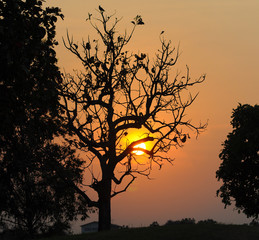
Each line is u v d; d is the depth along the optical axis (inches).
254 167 2849.4
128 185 2241.6
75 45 2281.0
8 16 1088.8
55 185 2429.9
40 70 1222.3
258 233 1466.5
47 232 2571.4
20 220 2541.8
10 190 2405.3
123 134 2273.6
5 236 2536.9
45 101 1263.5
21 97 1185.4
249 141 2819.9
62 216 2605.8
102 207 2226.9
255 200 2847.0
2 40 1050.1
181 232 1487.5
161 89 2295.8
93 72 2263.8
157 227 1626.5
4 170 2327.8
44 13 1213.1
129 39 2335.1
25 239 2534.5
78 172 2556.6
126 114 2292.1
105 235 1531.7
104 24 2316.7
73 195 2571.4
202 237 1412.4
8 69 1074.1
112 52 2292.1
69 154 2486.5
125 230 1614.2
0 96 1109.7
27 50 1115.3
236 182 2891.2
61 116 2113.7
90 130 2197.3
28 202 2463.1
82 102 2203.5
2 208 2438.5
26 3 1164.5
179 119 2292.1
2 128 1172.5
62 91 2155.5
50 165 2295.8
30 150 2201.0
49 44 1231.5
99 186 2215.8
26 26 1106.1
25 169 2317.9
